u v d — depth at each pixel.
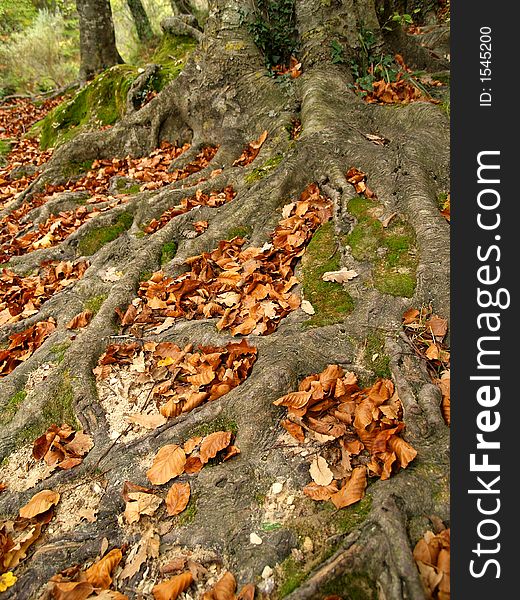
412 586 1.55
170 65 7.68
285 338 2.62
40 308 3.59
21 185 6.75
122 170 5.88
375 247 3.07
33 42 15.23
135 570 1.91
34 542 2.10
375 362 2.44
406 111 4.26
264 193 3.81
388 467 1.94
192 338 2.90
